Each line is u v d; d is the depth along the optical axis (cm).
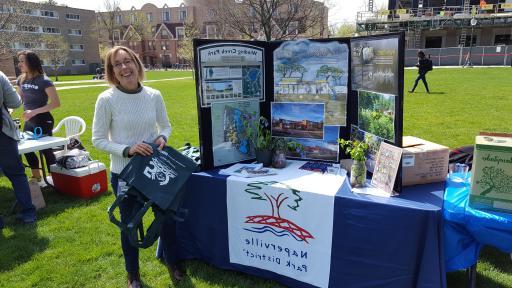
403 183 226
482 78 1758
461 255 202
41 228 355
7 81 324
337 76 257
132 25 6000
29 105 429
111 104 220
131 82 221
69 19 5200
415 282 200
